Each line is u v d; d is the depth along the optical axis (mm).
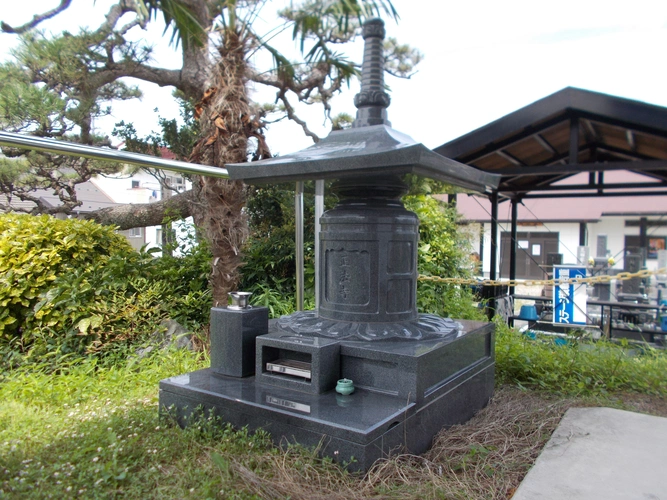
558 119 5539
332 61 5824
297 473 2068
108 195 17703
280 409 2355
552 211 12828
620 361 4074
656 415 3229
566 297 7012
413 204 6793
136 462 2154
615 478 2254
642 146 6297
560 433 2785
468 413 3092
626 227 12469
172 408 2697
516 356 4059
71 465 2057
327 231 3123
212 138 4520
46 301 4250
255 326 2912
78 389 3338
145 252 5406
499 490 2168
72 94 6449
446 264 6926
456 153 5742
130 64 6406
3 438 2459
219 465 1997
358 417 2248
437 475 2229
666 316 6730
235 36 4465
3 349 4180
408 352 2561
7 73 5824
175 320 4883
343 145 2955
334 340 2748
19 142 2693
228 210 4699
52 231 4855
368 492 1978
